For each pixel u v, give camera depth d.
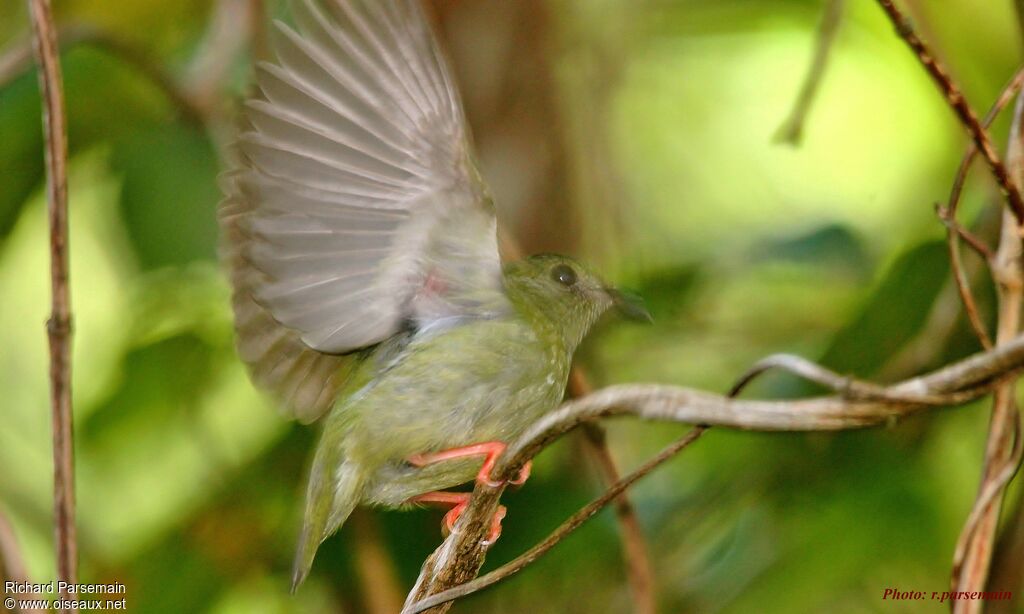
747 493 10.12
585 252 11.02
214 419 11.60
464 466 7.66
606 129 11.18
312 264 6.75
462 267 7.15
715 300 11.12
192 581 10.56
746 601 9.35
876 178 13.05
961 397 4.64
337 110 6.45
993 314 9.20
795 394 10.02
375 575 10.02
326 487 7.61
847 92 13.23
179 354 10.70
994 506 6.27
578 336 8.49
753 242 11.12
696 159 12.90
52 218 6.60
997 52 11.55
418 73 6.53
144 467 11.50
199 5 11.91
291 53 6.33
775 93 13.13
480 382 7.50
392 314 7.09
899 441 9.76
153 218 10.58
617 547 10.01
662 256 11.98
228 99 10.08
